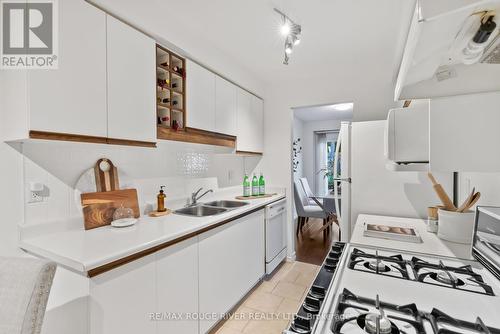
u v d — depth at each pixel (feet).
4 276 2.71
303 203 14.76
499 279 3.03
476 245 3.59
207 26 6.39
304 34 6.78
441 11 1.69
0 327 2.56
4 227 4.01
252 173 10.98
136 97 5.14
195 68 6.77
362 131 7.53
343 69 9.23
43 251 3.79
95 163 5.26
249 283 7.47
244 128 9.13
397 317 2.29
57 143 4.38
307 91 9.95
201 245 5.50
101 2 4.54
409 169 4.58
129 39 5.01
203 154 8.33
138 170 6.16
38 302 2.64
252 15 5.91
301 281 8.54
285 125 10.35
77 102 4.16
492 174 4.11
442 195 5.04
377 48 7.60
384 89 8.84
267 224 8.48
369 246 4.28
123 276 3.87
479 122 2.74
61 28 3.95
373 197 7.36
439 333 2.08
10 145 4.08
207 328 5.68
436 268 3.40
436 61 2.43
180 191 7.41
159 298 4.48
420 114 4.50
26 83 3.63
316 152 20.98
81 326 3.48
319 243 12.60
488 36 1.99
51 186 4.56
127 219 5.24
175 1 5.41
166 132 5.96
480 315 2.38
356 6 5.57
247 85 9.35
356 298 2.60
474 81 2.71
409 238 4.69
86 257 3.50
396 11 5.74
